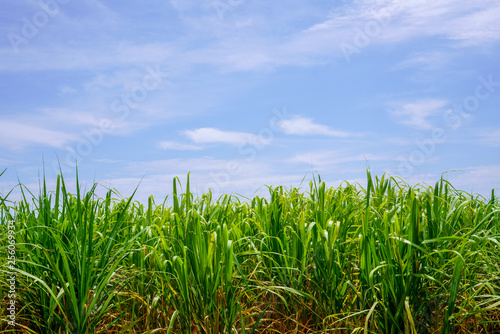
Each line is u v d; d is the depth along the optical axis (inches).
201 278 109.4
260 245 130.8
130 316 121.7
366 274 108.0
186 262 109.9
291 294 117.9
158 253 123.5
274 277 120.3
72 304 102.8
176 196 133.5
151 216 149.5
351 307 112.7
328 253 112.8
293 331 113.9
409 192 125.2
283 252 122.6
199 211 146.4
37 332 113.1
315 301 112.5
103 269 112.8
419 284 108.7
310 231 116.4
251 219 139.6
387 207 133.6
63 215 122.8
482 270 123.6
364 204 140.7
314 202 135.4
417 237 107.3
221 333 108.4
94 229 134.0
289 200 145.9
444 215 126.6
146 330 115.1
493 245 129.6
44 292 111.1
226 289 110.1
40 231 119.6
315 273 116.5
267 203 141.8
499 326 116.3
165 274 114.2
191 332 110.8
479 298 114.7
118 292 114.8
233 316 109.3
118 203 157.5
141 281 125.1
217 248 113.4
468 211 145.5
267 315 122.6
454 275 100.0
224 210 149.5
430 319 107.8
